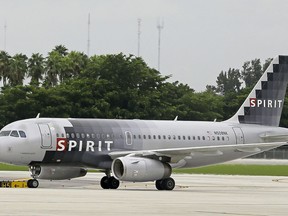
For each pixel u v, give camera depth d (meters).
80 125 147.50
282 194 130.38
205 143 162.62
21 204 94.00
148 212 88.12
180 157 146.75
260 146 147.75
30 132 142.12
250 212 91.62
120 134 151.12
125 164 140.12
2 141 140.88
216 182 174.88
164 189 144.38
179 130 160.00
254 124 172.62
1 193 114.12
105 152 148.12
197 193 128.88
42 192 118.44
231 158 164.25
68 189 134.00
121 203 99.50
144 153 144.25
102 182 151.12
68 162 146.00
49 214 82.88
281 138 172.12
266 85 174.25
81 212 85.94
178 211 90.19
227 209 94.94
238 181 180.88
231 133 167.00
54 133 143.62
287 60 175.88
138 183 171.25
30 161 142.88
